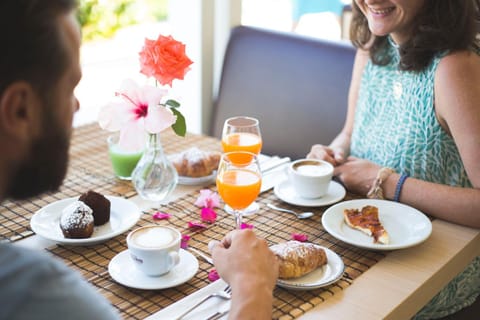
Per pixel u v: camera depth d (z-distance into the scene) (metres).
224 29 2.86
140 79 3.40
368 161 1.62
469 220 1.41
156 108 1.34
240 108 2.50
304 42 2.37
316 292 1.13
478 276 1.65
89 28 3.50
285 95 2.38
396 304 1.10
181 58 1.35
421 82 1.62
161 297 1.11
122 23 3.62
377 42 1.75
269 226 1.40
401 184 1.51
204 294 1.11
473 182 1.50
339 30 3.87
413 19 1.59
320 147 1.75
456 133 1.52
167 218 1.43
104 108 1.35
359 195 1.59
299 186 1.51
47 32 0.69
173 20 2.90
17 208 1.46
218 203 1.49
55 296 0.68
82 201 1.36
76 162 1.75
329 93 2.28
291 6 3.80
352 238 1.33
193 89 2.90
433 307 1.55
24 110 0.71
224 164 1.36
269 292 0.98
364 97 1.82
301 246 1.18
